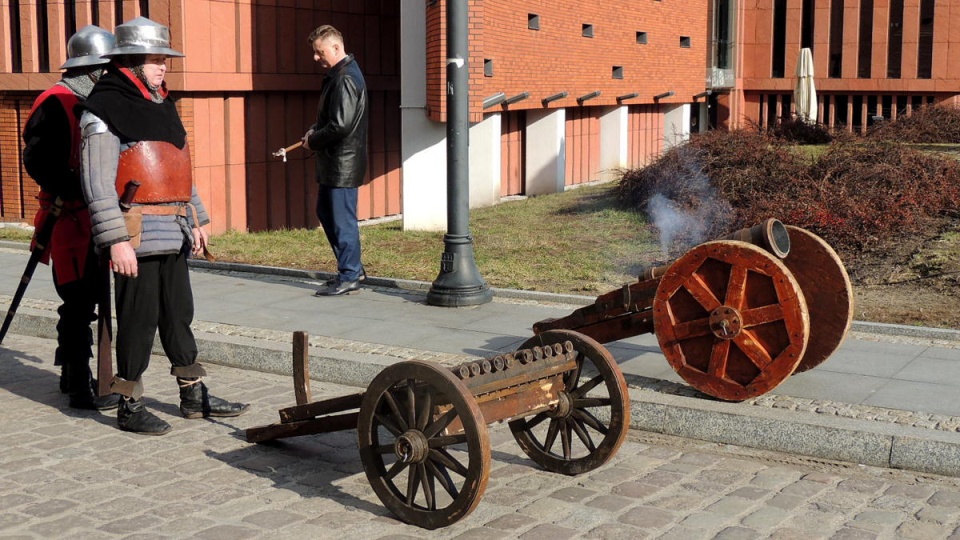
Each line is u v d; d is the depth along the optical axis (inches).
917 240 438.6
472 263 356.5
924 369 259.4
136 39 216.8
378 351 285.3
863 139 558.6
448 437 171.2
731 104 1279.5
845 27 1246.9
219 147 598.5
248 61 602.9
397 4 721.0
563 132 781.9
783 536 170.9
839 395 234.7
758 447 218.2
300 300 362.9
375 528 175.3
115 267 212.7
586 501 188.1
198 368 239.5
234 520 177.9
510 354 188.4
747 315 220.8
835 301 233.6
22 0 609.0
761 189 510.9
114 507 183.6
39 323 333.4
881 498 189.0
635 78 912.3
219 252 481.1
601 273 419.8
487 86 627.8
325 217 374.3
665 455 215.3
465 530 174.2
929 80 1203.9
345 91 361.1
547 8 723.4
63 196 242.7
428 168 584.1
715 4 1139.3
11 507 183.2
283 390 270.4
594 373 257.1
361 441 181.2
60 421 239.8
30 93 621.0
